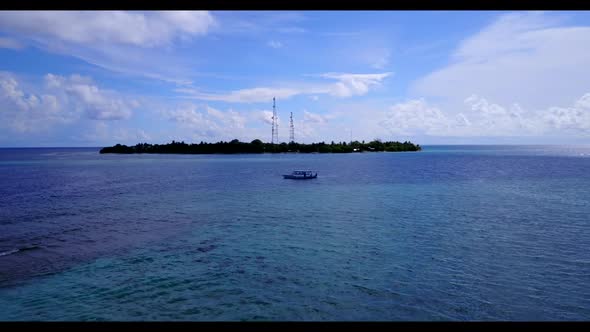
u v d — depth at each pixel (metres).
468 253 24.55
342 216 37.38
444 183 66.88
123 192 57.56
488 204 44.03
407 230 31.08
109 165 135.62
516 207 41.75
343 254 24.64
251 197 51.59
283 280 20.22
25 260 23.89
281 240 28.33
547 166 110.19
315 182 71.06
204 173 95.62
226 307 17.09
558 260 23.00
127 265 22.91
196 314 16.47
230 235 30.02
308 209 41.66
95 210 41.81
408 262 22.89
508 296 17.92
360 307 16.97
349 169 105.50
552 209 40.22
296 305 17.23
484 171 93.38
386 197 50.41
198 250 25.95
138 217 37.66
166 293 18.70
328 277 20.58
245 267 22.36
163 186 65.88
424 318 15.88
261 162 149.38
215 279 20.47
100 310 16.89
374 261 23.16
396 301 17.52
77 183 71.19
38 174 93.69
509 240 27.64
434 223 33.69
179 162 154.75
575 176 77.38
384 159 167.62
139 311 16.78
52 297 18.30
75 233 30.98
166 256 24.67
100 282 20.19
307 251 25.42
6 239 29.00
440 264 22.47
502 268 21.69
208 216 38.00
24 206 44.62
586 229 30.86
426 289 18.83
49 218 37.31
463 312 16.36
